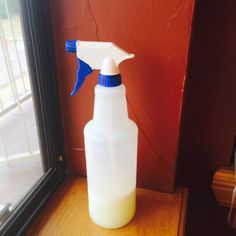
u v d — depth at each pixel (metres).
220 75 0.59
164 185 0.60
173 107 0.51
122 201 0.50
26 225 0.51
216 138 0.65
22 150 0.66
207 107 0.62
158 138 0.55
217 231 0.73
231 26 0.54
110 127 0.46
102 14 0.47
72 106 0.57
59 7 0.48
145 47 0.47
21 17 0.47
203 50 0.58
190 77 0.60
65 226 0.52
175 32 0.45
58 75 0.55
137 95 0.52
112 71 0.42
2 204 0.51
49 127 0.56
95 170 0.49
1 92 0.67
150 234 0.51
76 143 0.61
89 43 0.43
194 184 0.71
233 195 0.66
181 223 0.53
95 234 0.51
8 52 0.60
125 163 0.49
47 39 0.50
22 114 0.66
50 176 0.59
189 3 0.42
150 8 0.44
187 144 0.68
